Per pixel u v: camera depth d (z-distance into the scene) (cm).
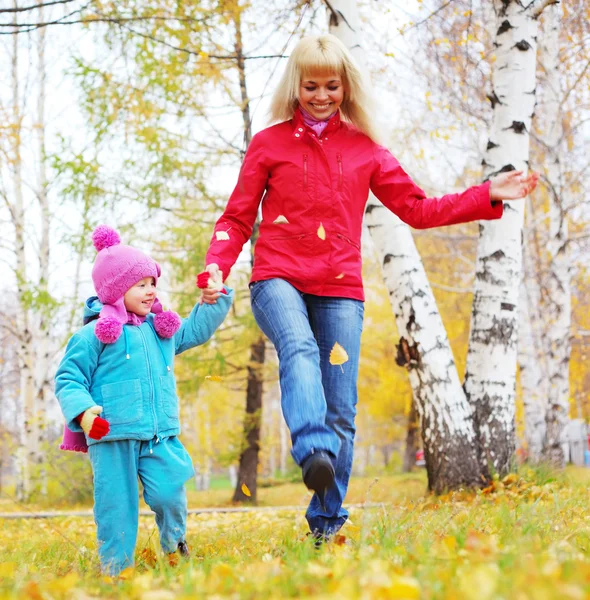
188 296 1155
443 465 635
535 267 1608
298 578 187
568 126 1338
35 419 1434
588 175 1411
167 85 1009
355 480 1517
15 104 1555
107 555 301
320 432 276
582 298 1750
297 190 313
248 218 330
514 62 652
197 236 1156
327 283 312
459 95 1217
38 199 1538
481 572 154
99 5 671
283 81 324
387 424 2802
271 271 311
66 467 1343
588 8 1074
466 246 1828
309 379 285
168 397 322
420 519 299
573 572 166
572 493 518
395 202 326
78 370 309
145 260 328
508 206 652
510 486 602
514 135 650
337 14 638
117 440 307
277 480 2344
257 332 1228
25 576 235
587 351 1923
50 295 1198
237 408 1468
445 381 641
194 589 189
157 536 316
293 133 321
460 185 1466
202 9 688
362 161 322
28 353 1552
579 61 1195
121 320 319
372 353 2220
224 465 1402
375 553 219
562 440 1238
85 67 1027
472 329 666
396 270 653
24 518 843
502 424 646
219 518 807
